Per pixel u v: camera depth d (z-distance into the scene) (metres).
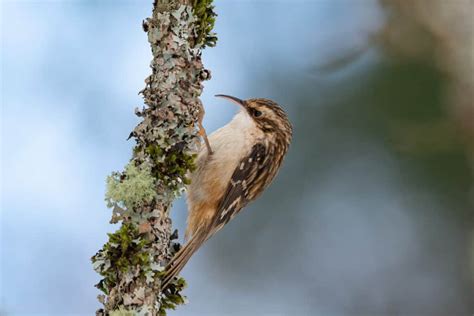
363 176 11.92
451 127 10.77
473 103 10.32
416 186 11.75
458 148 10.97
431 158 11.38
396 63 11.12
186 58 6.27
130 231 5.84
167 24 6.25
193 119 6.27
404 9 10.95
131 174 5.97
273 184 12.30
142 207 5.93
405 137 11.22
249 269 12.38
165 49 6.25
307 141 11.91
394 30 11.08
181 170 6.10
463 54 10.23
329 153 11.91
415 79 10.97
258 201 12.42
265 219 12.39
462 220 11.88
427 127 10.98
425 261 12.88
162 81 6.21
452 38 10.38
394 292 12.77
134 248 5.80
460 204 11.70
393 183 11.84
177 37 6.26
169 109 6.16
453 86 10.44
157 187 6.03
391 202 12.08
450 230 12.06
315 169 12.02
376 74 11.41
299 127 11.88
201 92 6.37
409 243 12.45
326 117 11.80
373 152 11.70
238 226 12.48
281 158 9.40
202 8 6.41
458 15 10.33
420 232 12.19
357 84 11.59
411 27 10.88
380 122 11.44
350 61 11.73
